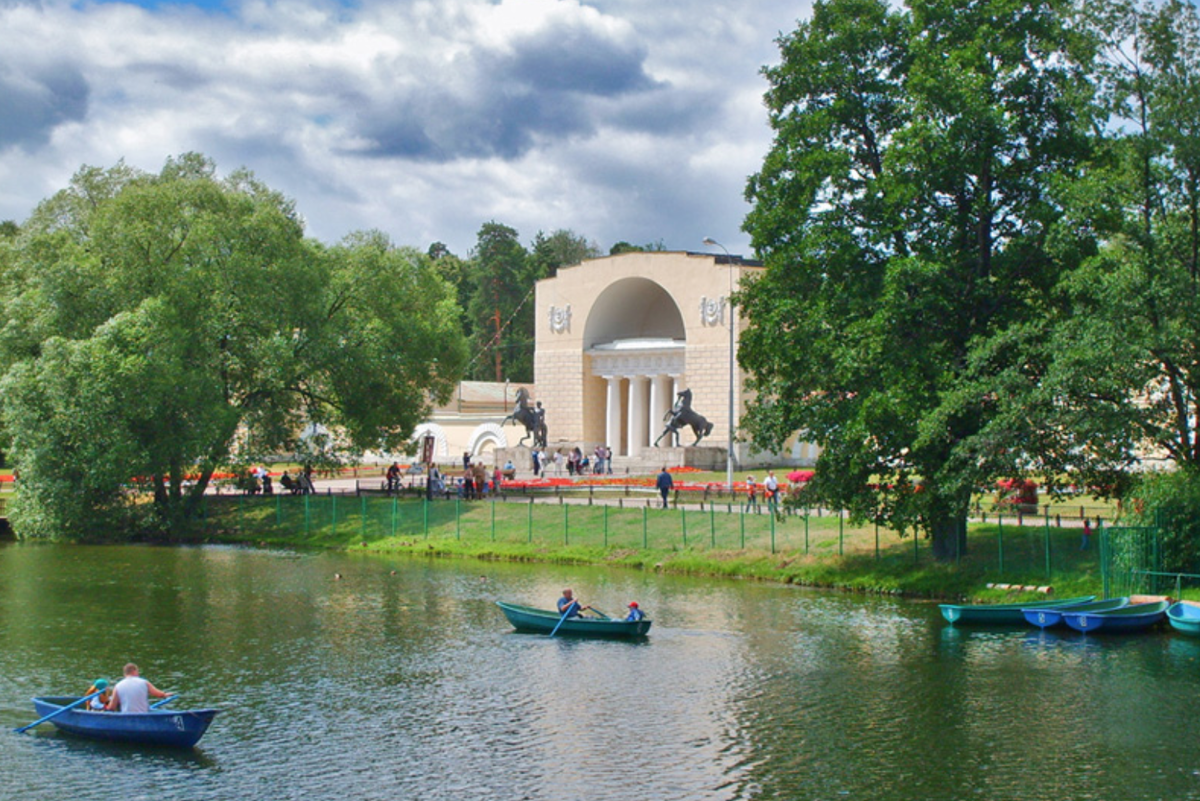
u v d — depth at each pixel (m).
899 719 31.80
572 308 124.12
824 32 49.72
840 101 48.81
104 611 48.75
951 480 44.53
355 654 40.44
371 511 76.25
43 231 81.69
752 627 44.12
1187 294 41.69
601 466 105.06
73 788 26.31
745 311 52.91
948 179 46.28
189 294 71.88
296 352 78.25
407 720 32.09
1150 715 31.72
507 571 60.38
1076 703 32.97
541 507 72.19
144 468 70.06
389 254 85.56
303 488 86.38
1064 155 46.53
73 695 33.66
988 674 36.34
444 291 93.38
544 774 27.48
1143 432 43.66
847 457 48.72
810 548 56.88
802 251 48.56
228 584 56.41
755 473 100.31
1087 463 45.31
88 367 68.00
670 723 31.72
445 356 87.50
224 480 88.12
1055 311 46.91
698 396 114.25
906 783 26.78
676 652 40.28
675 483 84.12
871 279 49.00
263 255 76.50
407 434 85.69
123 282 72.12
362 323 81.81
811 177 48.28
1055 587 45.94
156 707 32.53
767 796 25.98
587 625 42.97
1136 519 44.59
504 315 172.50
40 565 63.62
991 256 48.41
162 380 68.25
